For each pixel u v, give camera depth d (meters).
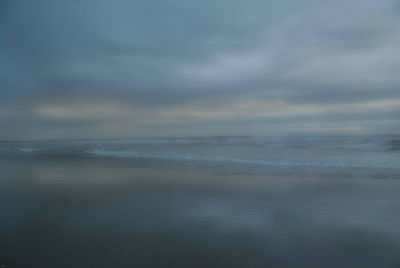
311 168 9.43
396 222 4.01
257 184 6.83
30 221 4.06
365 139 25.20
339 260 2.88
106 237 3.46
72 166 10.27
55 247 3.13
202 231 3.69
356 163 10.41
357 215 4.36
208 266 2.73
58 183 7.02
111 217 4.27
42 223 3.96
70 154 16.36
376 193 5.75
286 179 7.45
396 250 3.10
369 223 3.99
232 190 6.14
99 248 3.12
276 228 3.81
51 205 4.91
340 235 3.56
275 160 11.82
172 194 5.80
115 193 5.89
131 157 14.11
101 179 7.56
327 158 12.40
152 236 3.49
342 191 6.00
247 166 10.12
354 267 2.73
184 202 5.17
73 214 4.39
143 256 2.92
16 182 7.21
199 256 2.94
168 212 4.53
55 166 10.32
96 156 14.81
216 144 27.94
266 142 28.25
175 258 2.88
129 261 2.80
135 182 7.09
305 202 5.15
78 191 6.08
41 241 3.31
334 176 7.82
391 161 10.86
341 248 3.16
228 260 2.87
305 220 4.15
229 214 4.44
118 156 14.73
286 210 4.66
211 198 5.42
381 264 2.79
